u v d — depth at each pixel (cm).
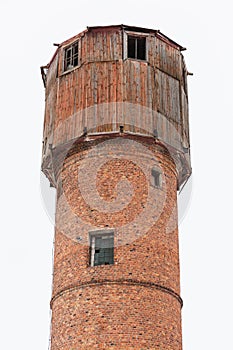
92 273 2581
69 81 2988
